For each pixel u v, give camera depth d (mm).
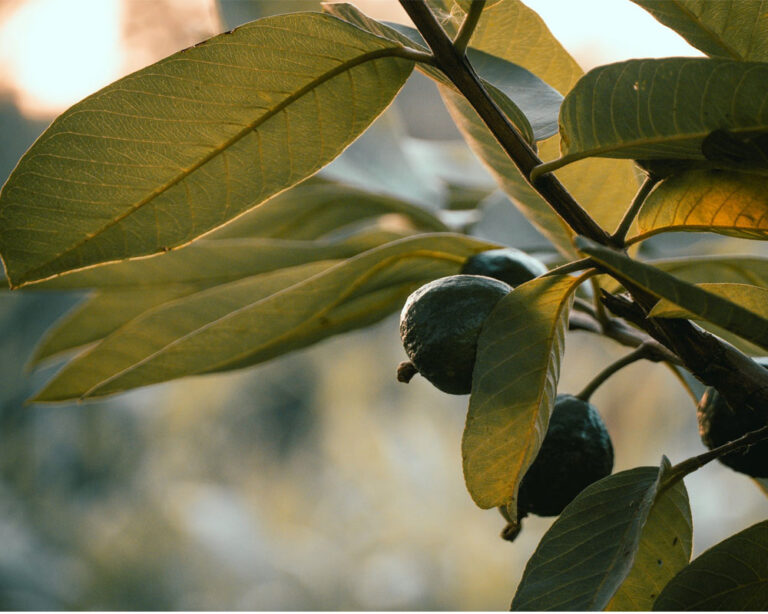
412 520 2854
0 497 2188
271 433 3402
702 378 473
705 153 462
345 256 663
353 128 492
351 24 472
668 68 453
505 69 538
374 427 3197
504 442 479
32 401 617
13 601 1998
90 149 477
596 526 477
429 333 492
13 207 474
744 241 776
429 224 714
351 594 2697
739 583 475
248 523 2875
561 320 483
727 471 2193
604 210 564
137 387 585
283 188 494
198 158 486
